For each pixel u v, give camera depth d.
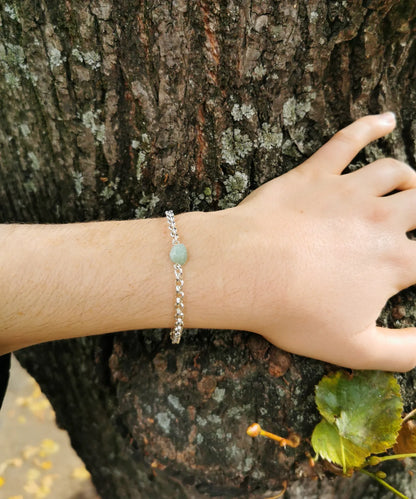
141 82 0.28
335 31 0.27
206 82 0.28
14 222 0.35
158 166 0.30
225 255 0.27
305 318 0.27
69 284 0.26
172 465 0.32
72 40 0.27
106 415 0.34
